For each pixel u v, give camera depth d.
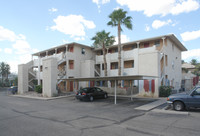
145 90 17.89
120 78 13.59
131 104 12.55
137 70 21.41
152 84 17.39
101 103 13.50
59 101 15.43
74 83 26.19
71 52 25.53
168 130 5.74
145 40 22.56
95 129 5.98
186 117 7.77
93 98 15.39
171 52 23.23
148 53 18.03
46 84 20.00
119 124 6.68
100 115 8.61
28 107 11.77
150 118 7.70
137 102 13.59
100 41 23.30
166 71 20.77
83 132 5.62
